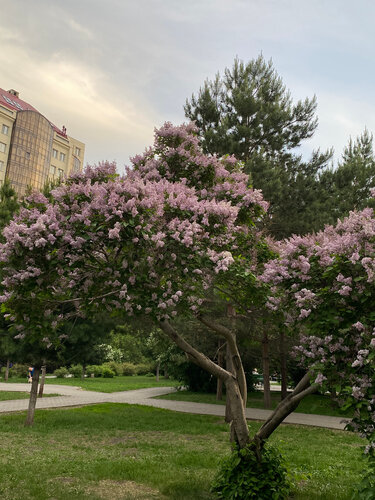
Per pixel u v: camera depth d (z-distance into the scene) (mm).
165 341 18156
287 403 5906
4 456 8180
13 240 5219
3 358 13984
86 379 37219
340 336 4785
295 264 5266
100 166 6703
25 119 58594
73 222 5406
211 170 7797
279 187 16250
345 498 5770
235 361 6969
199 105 18891
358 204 19375
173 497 5809
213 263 5828
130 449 9469
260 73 19594
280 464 5980
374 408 4453
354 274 4785
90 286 5949
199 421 14016
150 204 5430
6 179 16016
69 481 6562
